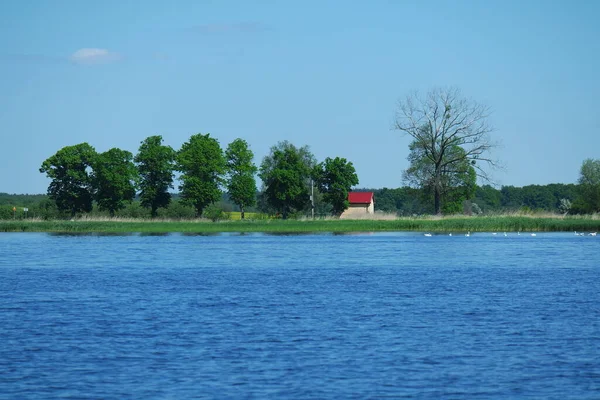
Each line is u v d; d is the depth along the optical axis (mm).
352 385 83375
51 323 118625
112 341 104688
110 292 156625
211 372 88562
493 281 175375
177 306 136125
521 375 87125
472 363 92250
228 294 152625
